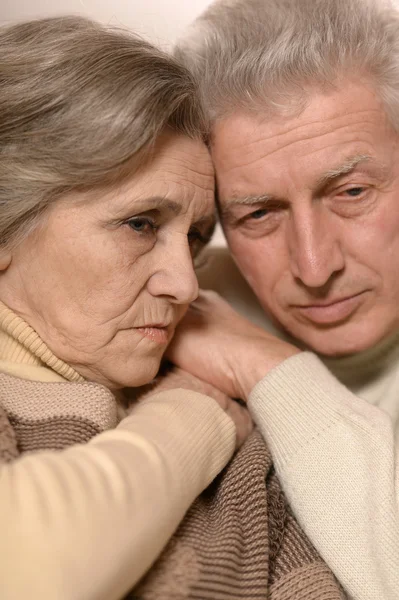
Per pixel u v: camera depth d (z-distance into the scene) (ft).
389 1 3.59
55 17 2.92
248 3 3.59
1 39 2.77
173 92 2.75
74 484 1.95
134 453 2.25
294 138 3.29
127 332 2.92
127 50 2.74
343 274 3.58
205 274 4.86
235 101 3.34
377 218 3.50
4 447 2.38
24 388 2.76
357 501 2.87
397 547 2.73
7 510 1.77
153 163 2.77
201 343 3.59
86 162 2.59
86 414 2.66
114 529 1.93
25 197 2.68
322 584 2.74
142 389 3.44
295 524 3.03
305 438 3.07
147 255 2.89
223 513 2.77
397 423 3.89
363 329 3.76
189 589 2.30
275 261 3.72
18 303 2.89
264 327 4.79
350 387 4.21
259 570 2.62
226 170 3.50
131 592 2.22
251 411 3.34
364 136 3.32
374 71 3.35
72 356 2.91
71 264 2.74
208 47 3.50
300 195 3.39
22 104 2.63
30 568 1.70
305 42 3.29
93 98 2.60
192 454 2.56
